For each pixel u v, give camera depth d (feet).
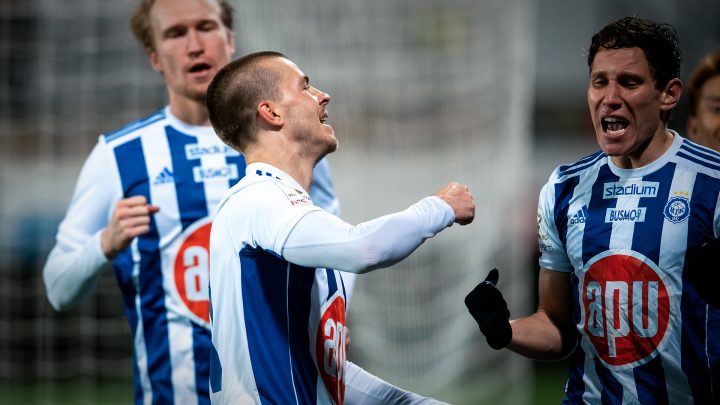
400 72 72.90
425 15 73.77
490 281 31.32
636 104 28.91
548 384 81.51
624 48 28.94
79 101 88.17
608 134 29.45
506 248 73.77
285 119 29.22
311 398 28.60
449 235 71.51
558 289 32.86
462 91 72.69
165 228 39.75
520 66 70.18
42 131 88.38
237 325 28.45
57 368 85.46
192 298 39.42
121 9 86.43
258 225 27.53
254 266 28.17
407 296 72.13
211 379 30.07
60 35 86.48
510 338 30.50
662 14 102.12
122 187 40.29
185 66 39.91
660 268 29.35
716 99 41.06
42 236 84.89
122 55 87.35
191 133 41.04
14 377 84.58
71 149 89.04
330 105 72.38
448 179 71.87
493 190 70.79
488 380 75.61
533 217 86.89
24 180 87.97
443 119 72.74
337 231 26.35
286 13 70.79
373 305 71.87
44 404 76.84
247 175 29.32
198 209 39.99
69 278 39.22
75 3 86.17
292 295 28.45
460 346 70.44
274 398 27.91
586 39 112.06
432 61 72.84
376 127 72.79
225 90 29.71
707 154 29.94
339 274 31.07
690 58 98.17
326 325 29.53
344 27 72.43
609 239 30.19
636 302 29.66
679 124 94.22
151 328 39.75
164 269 39.65
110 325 86.69
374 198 71.92
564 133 109.29
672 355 29.50
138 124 41.68
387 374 67.87
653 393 30.01
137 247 39.73
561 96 111.75
